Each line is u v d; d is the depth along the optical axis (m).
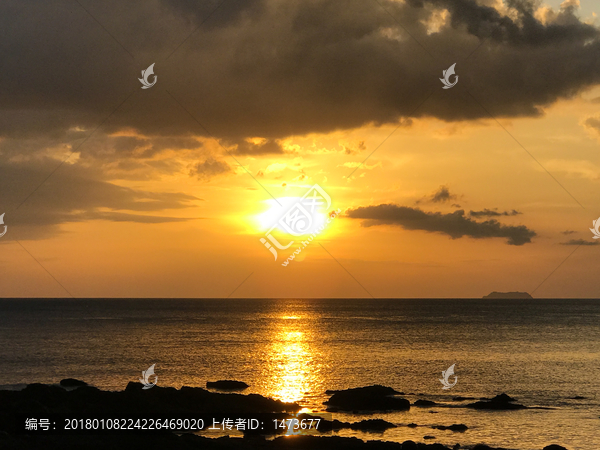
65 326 119.19
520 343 82.06
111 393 31.84
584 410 37.56
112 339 87.88
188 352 70.12
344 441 26.66
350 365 58.75
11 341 83.94
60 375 52.19
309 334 99.94
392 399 38.19
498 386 46.59
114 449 23.42
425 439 30.09
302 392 43.78
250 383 47.94
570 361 62.00
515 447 29.05
